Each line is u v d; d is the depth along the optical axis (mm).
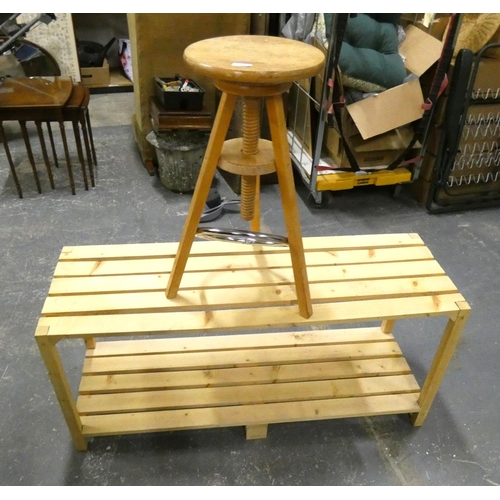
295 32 2350
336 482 1311
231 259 1322
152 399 1389
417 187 2619
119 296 1179
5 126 3289
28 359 1602
